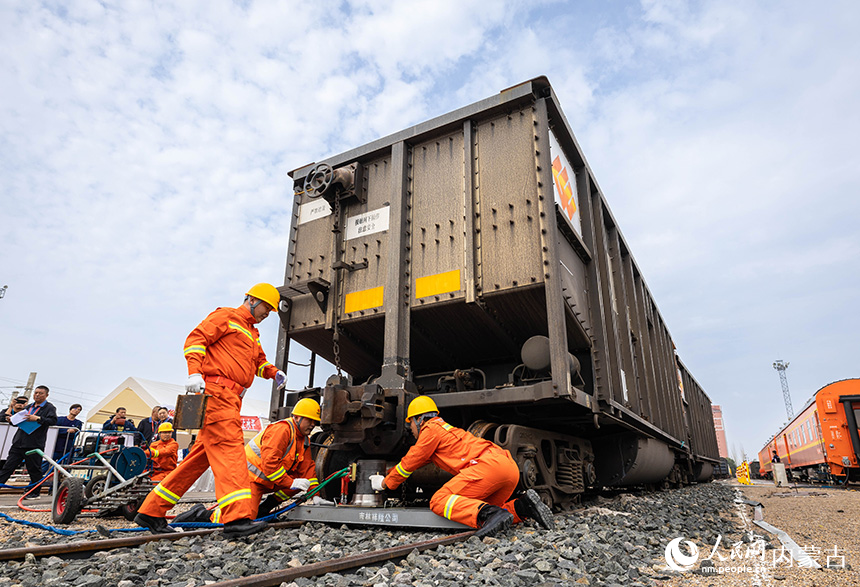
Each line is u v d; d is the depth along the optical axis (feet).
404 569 9.32
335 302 19.47
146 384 59.26
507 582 8.69
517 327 18.67
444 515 13.24
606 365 20.02
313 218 21.63
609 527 14.82
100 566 9.29
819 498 36.37
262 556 10.25
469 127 18.89
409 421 15.71
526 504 14.12
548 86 18.13
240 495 12.31
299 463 16.21
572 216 20.71
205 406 12.26
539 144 17.42
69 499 15.62
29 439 25.89
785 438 91.81
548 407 18.75
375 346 20.81
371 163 20.99
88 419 59.62
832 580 10.22
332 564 8.85
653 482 33.17
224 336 13.51
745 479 68.95
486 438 16.87
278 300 14.96
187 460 13.34
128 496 16.51
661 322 39.78
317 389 18.13
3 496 27.40
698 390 63.52
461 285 17.46
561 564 9.96
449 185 18.88
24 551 9.48
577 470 20.86
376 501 15.08
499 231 17.48
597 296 21.21
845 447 56.08
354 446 16.44
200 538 11.87
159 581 8.34
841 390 57.77
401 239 18.70
